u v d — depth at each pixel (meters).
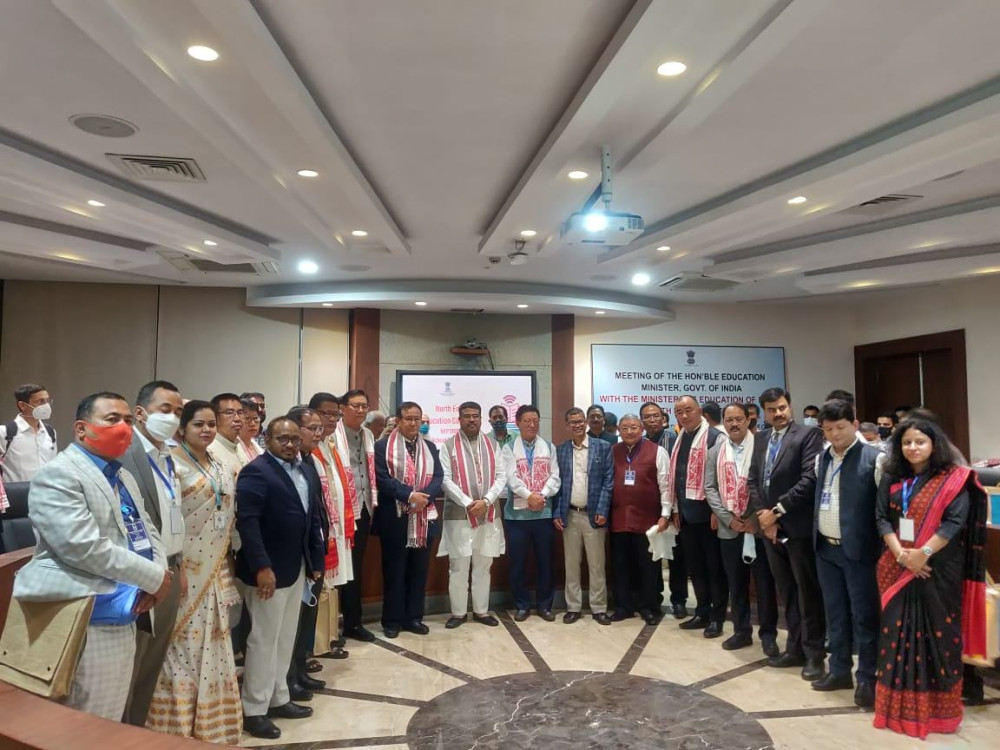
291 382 7.45
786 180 3.81
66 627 1.78
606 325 8.15
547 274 6.59
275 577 2.88
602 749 2.74
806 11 2.15
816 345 8.30
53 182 3.60
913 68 2.73
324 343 7.59
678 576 4.64
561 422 7.86
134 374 7.05
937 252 5.63
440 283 6.91
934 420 2.96
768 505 3.66
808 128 3.31
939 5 2.30
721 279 6.57
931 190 4.17
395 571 4.24
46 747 1.24
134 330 7.09
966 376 6.77
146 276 6.63
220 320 7.29
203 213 4.68
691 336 8.21
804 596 3.51
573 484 4.65
